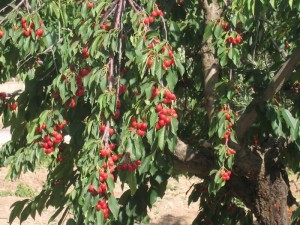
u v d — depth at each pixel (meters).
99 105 3.00
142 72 2.84
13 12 3.09
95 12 3.09
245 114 3.54
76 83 3.09
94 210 2.95
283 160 3.95
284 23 3.73
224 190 4.21
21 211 3.93
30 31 3.07
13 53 3.53
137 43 2.90
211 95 3.71
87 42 3.08
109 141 3.15
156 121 2.84
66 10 3.35
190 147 3.75
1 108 3.81
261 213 3.94
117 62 3.11
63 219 3.62
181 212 8.67
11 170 3.35
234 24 3.31
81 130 3.30
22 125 3.68
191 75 4.07
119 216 3.58
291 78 3.79
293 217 3.26
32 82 3.50
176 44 3.27
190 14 3.72
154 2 3.02
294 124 3.37
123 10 3.07
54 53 3.34
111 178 2.92
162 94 2.85
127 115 2.94
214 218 4.35
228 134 3.42
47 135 3.22
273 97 3.56
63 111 3.26
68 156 3.55
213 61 3.72
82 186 2.94
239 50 3.52
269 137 3.98
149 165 3.33
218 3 3.58
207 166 3.75
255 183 3.91
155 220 8.28
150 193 3.55
